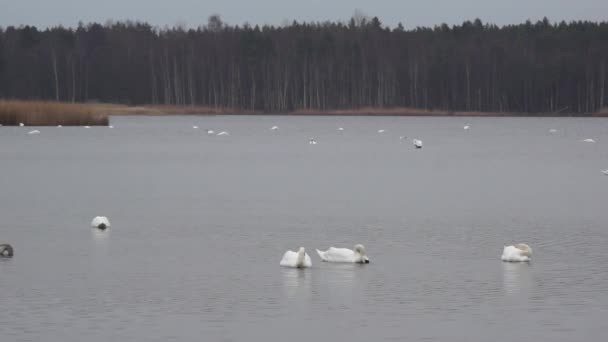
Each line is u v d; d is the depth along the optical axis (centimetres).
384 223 4512
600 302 2928
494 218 4706
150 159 8838
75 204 5250
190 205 5200
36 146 10544
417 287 3114
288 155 9575
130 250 3762
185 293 3027
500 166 8238
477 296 2997
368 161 8819
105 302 2914
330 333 2595
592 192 5994
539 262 3547
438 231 4278
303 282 3181
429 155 9719
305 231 4256
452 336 2573
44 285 3130
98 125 14700
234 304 2892
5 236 4109
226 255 3659
